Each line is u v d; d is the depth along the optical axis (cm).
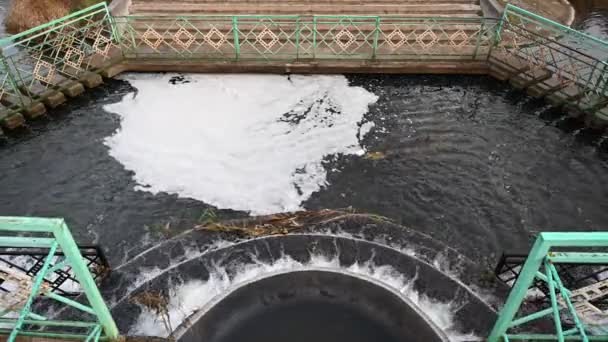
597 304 527
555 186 831
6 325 507
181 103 1002
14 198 800
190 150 888
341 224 671
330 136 923
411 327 513
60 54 1134
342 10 1212
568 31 963
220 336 506
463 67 1081
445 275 582
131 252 712
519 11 1015
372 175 841
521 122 973
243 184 821
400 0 1231
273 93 1033
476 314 542
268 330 512
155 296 556
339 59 1083
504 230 754
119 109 991
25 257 686
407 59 1084
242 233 645
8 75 935
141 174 841
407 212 776
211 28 1070
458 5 1223
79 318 537
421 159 877
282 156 877
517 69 1043
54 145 909
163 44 1120
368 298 542
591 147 913
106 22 1162
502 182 835
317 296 545
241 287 549
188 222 754
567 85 1002
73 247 393
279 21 1176
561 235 369
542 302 568
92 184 824
